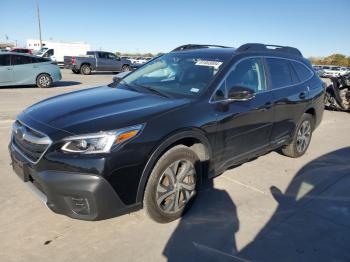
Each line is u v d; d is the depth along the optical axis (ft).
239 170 16.65
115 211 10.05
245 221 12.03
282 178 15.97
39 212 11.94
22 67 46.83
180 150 11.21
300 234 11.42
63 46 133.80
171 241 10.68
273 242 10.90
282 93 15.96
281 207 13.17
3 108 29.94
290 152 18.42
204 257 10.03
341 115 34.47
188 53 15.40
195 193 12.22
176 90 13.08
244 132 13.85
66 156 9.50
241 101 13.48
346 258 10.28
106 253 9.99
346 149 21.20
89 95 13.07
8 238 10.46
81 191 9.46
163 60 15.65
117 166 9.71
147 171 10.39
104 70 87.61
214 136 12.37
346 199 14.08
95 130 9.70
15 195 13.03
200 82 13.04
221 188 14.52
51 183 9.53
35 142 10.03
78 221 11.50
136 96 12.58
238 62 14.02
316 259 10.16
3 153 17.48
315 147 21.45
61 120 10.39
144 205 10.81
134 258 9.84
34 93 41.63
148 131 10.31
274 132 15.94
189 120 11.35
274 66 16.07
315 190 14.82
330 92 36.24
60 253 9.90
